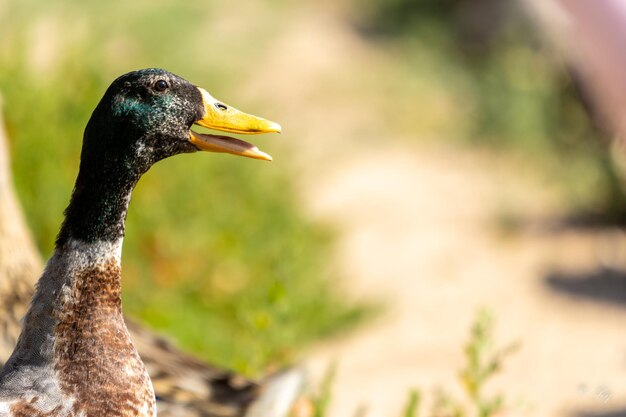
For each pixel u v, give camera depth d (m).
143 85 5.00
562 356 10.29
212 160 12.34
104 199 5.02
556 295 12.25
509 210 15.59
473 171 18.09
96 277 5.05
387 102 21.45
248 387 6.45
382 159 18.42
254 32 21.98
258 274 11.45
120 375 5.07
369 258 13.81
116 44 14.25
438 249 14.23
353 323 11.57
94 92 11.77
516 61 18.92
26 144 10.77
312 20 26.31
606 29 8.73
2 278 6.50
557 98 16.47
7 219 6.60
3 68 11.27
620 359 10.24
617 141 10.53
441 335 11.20
